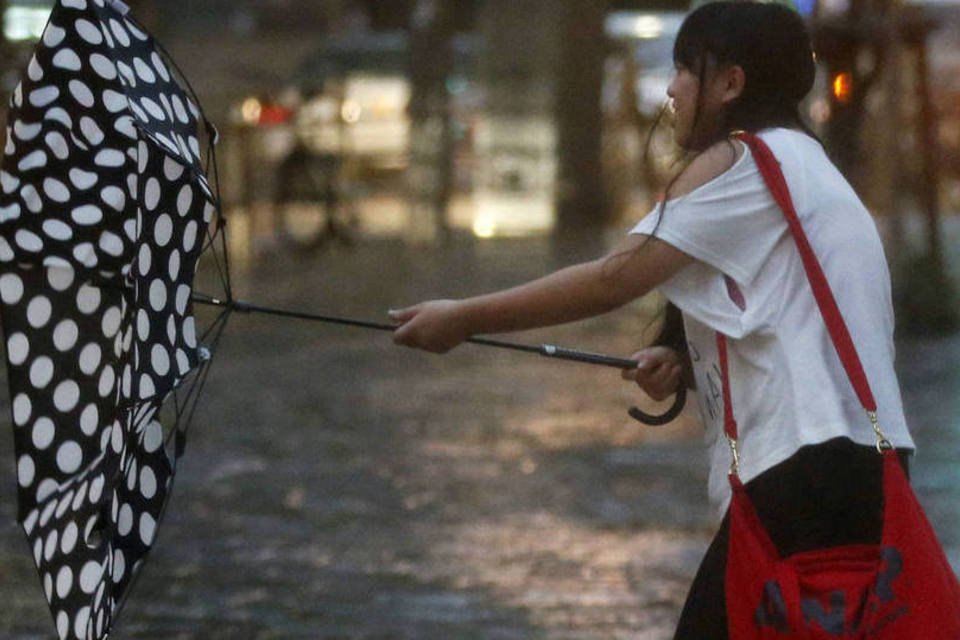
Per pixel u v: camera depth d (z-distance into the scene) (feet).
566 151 139.54
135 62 22.16
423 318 24.11
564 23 139.03
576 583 42.91
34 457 20.47
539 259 116.47
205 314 87.81
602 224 139.95
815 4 72.74
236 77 130.93
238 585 42.42
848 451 22.44
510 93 139.74
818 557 22.13
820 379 22.48
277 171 123.85
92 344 20.85
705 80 23.97
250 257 116.88
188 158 22.40
